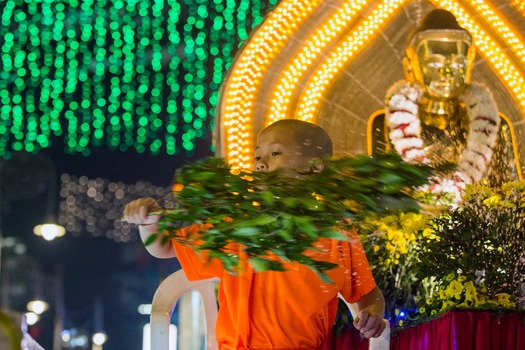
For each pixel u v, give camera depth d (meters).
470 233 6.52
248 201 4.32
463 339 6.10
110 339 42.44
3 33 16.47
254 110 8.66
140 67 16.36
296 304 4.95
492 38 8.93
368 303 5.32
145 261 30.72
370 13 8.81
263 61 8.71
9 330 4.07
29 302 28.27
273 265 4.26
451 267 6.49
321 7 8.73
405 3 8.84
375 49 8.86
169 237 4.66
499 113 8.84
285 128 5.16
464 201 6.79
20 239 29.91
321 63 8.77
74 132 17.91
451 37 8.65
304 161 5.12
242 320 4.98
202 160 4.48
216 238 4.31
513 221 6.53
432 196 6.70
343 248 5.18
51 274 34.91
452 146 8.68
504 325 6.14
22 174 18.25
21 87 17.58
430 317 6.36
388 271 6.89
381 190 4.39
